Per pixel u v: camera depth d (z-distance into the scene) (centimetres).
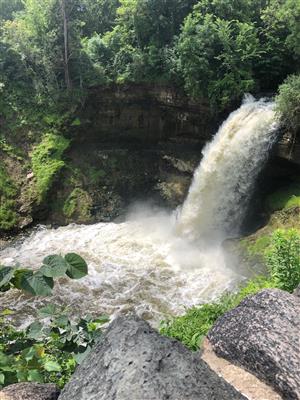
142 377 295
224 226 2080
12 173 2411
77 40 2509
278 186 2047
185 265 1838
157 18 2408
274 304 511
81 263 403
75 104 2527
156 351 315
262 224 1872
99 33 3073
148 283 1736
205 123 2375
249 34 2117
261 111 1970
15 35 2547
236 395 303
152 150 2619
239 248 1747
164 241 2088
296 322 484
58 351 463
